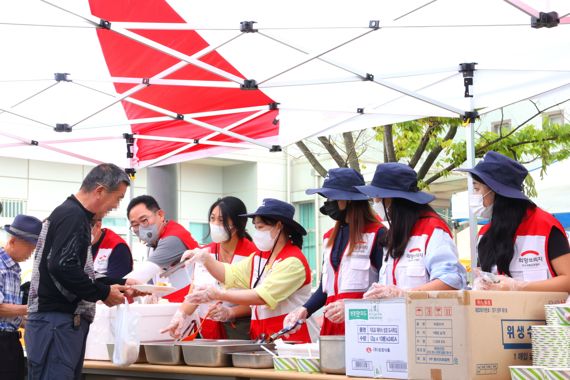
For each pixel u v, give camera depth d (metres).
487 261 3.40
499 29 4.98
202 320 4.43
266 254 4.32
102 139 7.15
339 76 5.70
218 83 5.63
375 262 3.76
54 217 3.62
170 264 5.02
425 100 5.53
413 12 4.77
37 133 6.98
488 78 5.57
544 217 3.32
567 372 2.45
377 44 5.27
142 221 5.10
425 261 3.29
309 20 4.96
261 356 3.53
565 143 8.28
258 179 16.22
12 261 4.38
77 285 3.55
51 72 5.94
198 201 16.58
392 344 2.94
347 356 3.07
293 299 4.16
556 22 4.22
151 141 7.42
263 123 6.73
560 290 3.17
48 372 3.57
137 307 4.18
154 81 5.70
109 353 4.19
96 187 3.67
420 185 8.58
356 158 9.44
